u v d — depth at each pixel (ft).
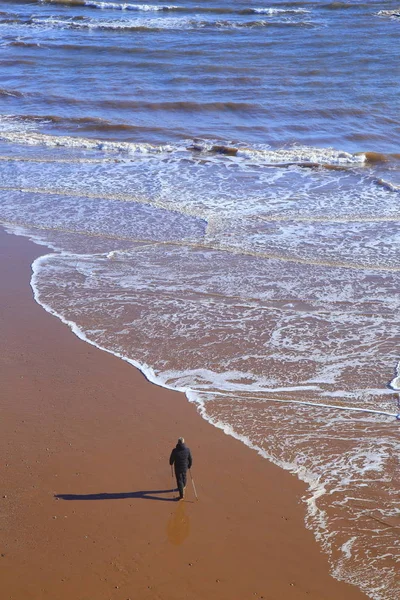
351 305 56.34
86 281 60.70
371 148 102.12
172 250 67.26
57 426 40.83
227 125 112.47
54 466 37.37
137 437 39.99
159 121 114.52
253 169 92.73
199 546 32.09
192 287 59.67
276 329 52.75
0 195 82.58
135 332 52.29
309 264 64.03
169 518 33.78
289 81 134.72
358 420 41.88
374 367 47.55
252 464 37.86
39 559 31.24
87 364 47.70
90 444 39.27
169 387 45.24
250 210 77.51
